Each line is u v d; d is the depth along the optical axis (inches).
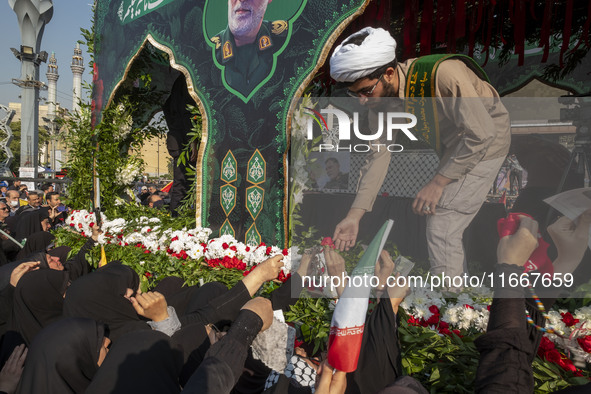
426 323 78.5
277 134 130.6
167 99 264.1
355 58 82.7
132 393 60.3
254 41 140.2
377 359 61.8
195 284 129.3
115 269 108.2
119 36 219.3
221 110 152.9
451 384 72.1
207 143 157.4
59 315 116.5
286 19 130.4
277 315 73.0
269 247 128.1
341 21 116.8
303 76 125.0
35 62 1037.2
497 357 48.4
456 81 75.1
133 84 256.8
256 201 137.2
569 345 67.9
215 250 133.6
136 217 214.8
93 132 242.7
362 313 44.3
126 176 252.7
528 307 51.5
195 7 167.0
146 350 64.1
